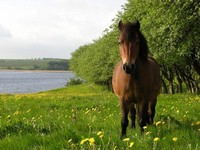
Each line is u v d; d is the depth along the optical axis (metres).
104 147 5.88
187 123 8.99
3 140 7.35
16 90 113.75
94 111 13.45
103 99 21.77
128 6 38.59
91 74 78.38
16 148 6.61
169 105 15.28
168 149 5.91
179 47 23.06
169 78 46.34
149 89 8.16
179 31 21.91
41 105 18.25
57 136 7.28
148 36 27.64
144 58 8.00
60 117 11.62
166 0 20.39
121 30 7.65
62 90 86.56
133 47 7.37
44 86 144.12
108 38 48.44
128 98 8.11
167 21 21.84
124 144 6.35
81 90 81.62
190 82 43.84
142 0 31.03
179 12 20.62
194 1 20.02
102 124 9.36
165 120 10.20
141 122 8.03
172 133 7.46
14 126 8.89
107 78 70.19
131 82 7.85
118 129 8.60
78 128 8.77
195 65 33.66
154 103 9.77
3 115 13.58
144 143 6.25
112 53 43.91
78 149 6.12
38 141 7.04
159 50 26.38
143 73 7.89
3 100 23.61
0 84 164.38
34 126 8.81
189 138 6.65
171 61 31.05
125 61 7.30
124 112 8.01
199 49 25.50
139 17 33.69
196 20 21.27
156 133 7.65
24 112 14.17
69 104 18.34
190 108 13.39
